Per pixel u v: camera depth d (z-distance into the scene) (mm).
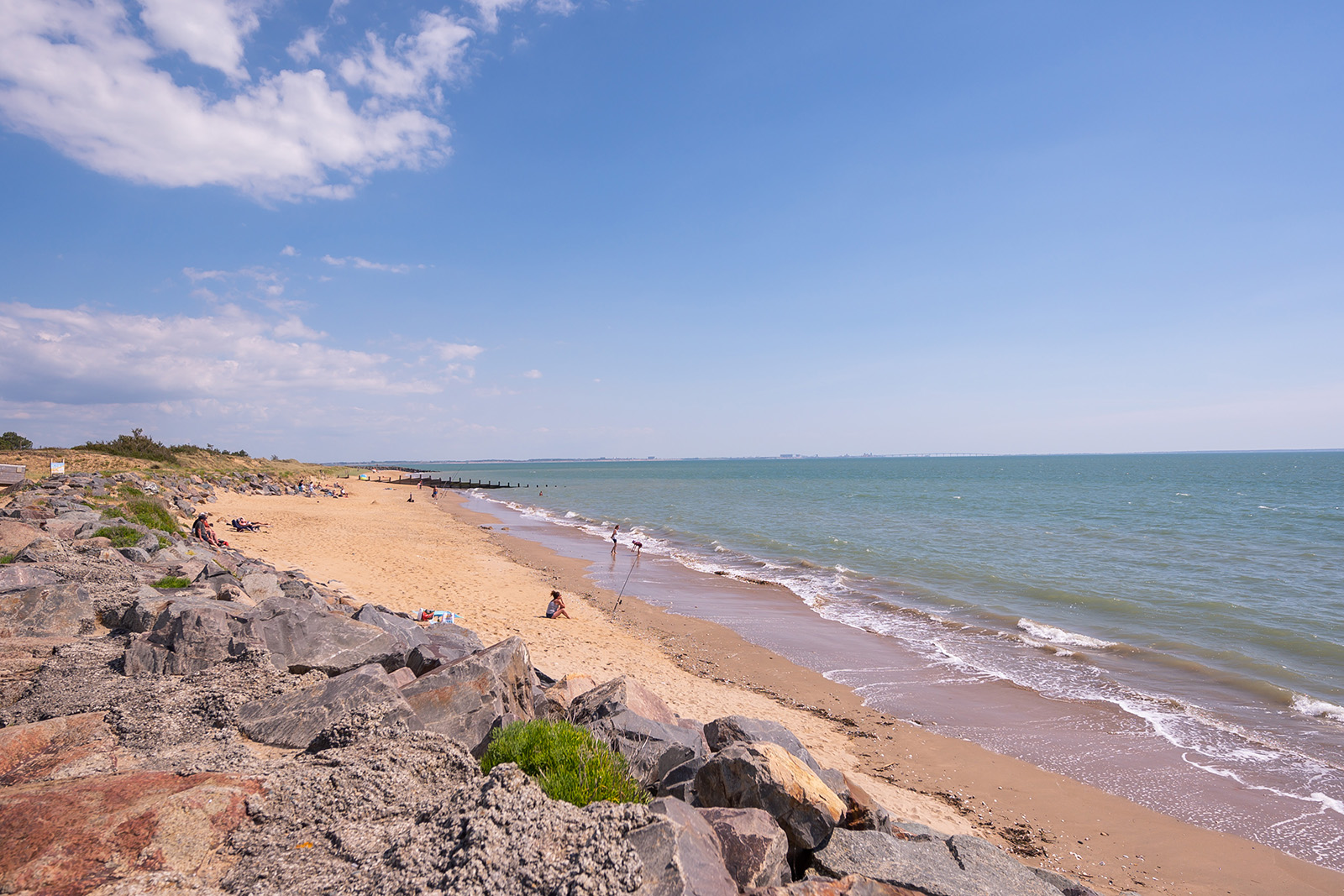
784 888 5031
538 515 60750
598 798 5668
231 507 41438
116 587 11102
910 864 5828
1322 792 11664
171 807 4273
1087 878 9398
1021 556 35281
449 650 9664
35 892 3484
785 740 8273
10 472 26500
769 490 100375
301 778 5031
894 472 176750
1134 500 73438
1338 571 30906
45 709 6801
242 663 8070
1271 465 191250
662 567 32469
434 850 4109
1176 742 13531
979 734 13938
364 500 65812
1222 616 22594
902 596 26094
